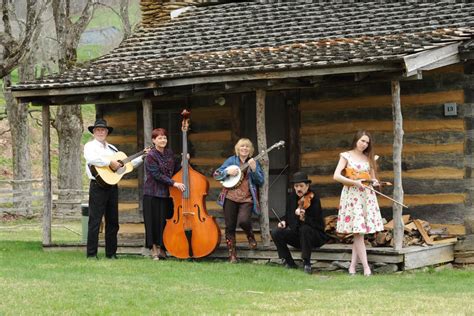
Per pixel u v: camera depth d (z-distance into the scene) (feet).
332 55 43.16
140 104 54.90
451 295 35.17
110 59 55.83
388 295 35.01
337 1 54.90
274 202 51.31
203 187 44.93
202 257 44.83
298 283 38.47
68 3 90.53
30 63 100.22
